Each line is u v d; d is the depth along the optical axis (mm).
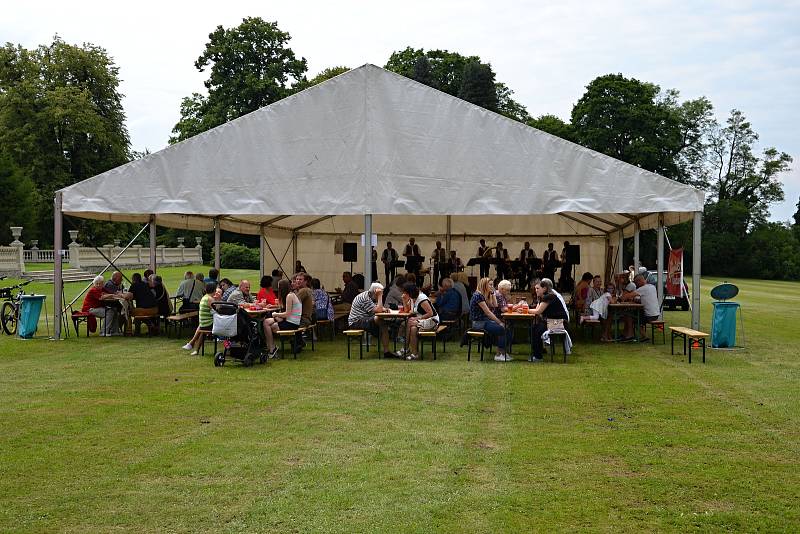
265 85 43469
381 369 10836
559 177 13344
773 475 5820
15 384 9594
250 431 7133
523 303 12039
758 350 13047
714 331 13328
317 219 22688
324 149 13625
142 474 5812
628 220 19500
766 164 64188
